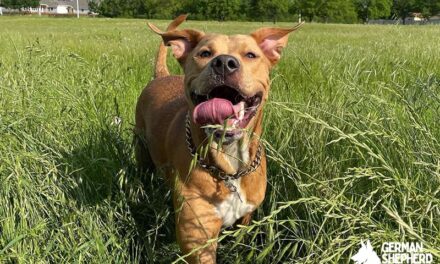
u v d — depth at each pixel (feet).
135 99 4.57
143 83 5.44
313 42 10.59
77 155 3.00
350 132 2.82
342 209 2.30
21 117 3.05
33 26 27.68
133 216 2.87
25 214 2.44
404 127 2.64
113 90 4.48
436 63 5.53
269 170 3.08
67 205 2.59
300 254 2.53
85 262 2.39
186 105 2.91
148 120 3.29
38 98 3.42
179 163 2.57
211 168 2.38
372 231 2.03
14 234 2.34
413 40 9.03
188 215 2.41
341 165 2.81
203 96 2.40
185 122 2.63
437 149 2.43
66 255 2.39
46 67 4.27
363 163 2.77
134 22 38.96
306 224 2.59
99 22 38.68
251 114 2.39
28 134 2.94
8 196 2.50
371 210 2.30
